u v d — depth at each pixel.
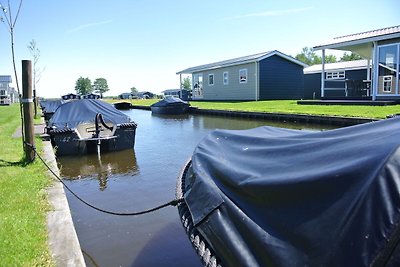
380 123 2.44
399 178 1.58
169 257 3.43
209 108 18.72
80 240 3.79
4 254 2.67
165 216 4.38
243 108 17.03
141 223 4.19
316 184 1.87
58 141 8.21
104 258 3.44
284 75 23.75
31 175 5.14
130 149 9.13
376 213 1.54
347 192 1.73
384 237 1.46
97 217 4.41
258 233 1.99
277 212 1.99
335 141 2.32
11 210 3.62
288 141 2.80
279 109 15.18
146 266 3.30
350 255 1.52
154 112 21.77
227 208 2.29
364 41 13.73
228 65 24.38
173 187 5.67
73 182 6.18
